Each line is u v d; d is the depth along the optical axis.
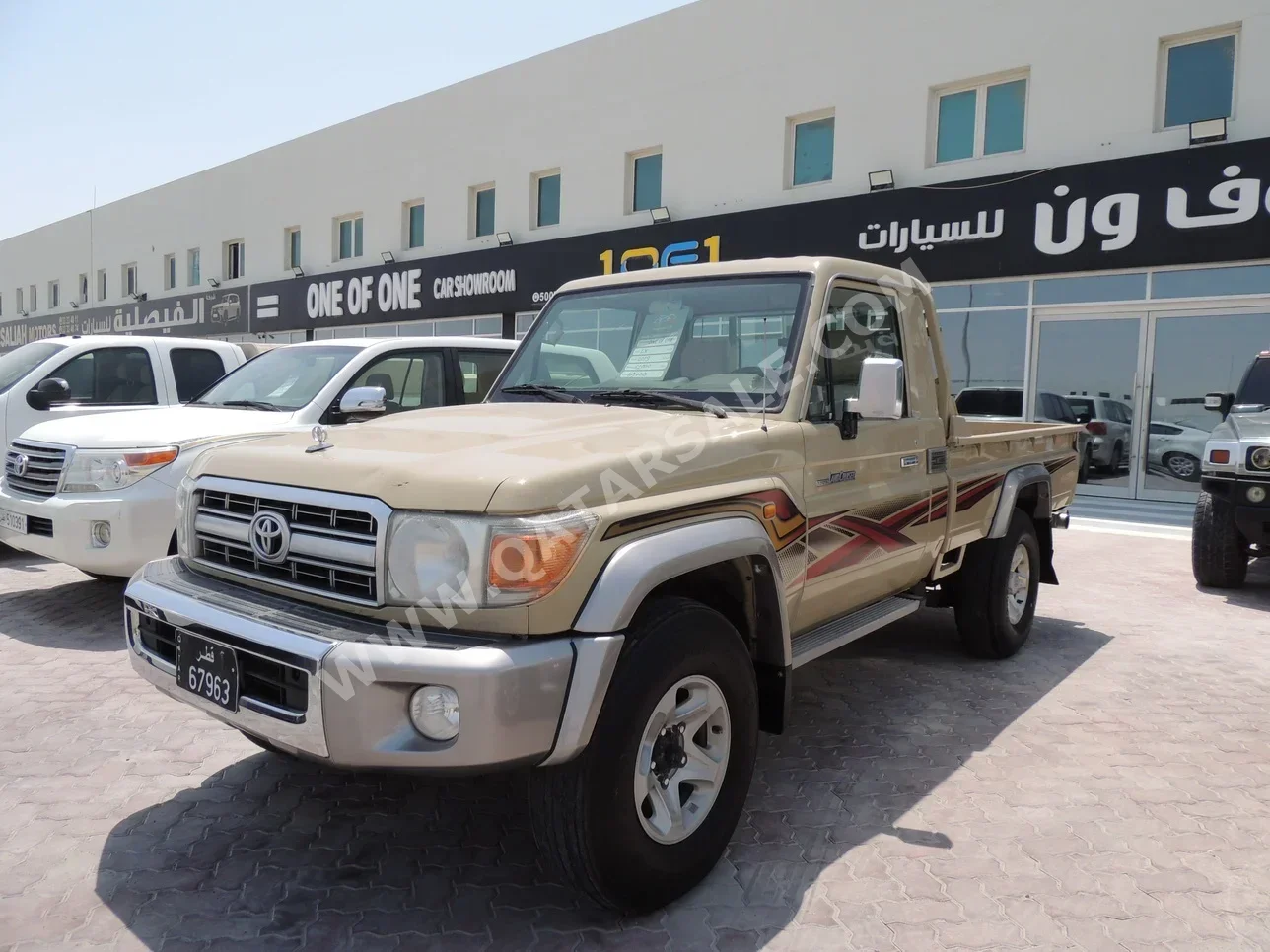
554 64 17.28
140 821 3.26
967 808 3.45
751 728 2.98
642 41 15.97
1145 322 11.66
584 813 2.45
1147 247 11.18
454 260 19.11
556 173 17.83
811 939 2.61
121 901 2.76
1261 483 6.62
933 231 12.73
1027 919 2.73
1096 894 2.88
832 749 4.00
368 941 2.58
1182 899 2.86
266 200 24.12
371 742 2.32
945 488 4.40
